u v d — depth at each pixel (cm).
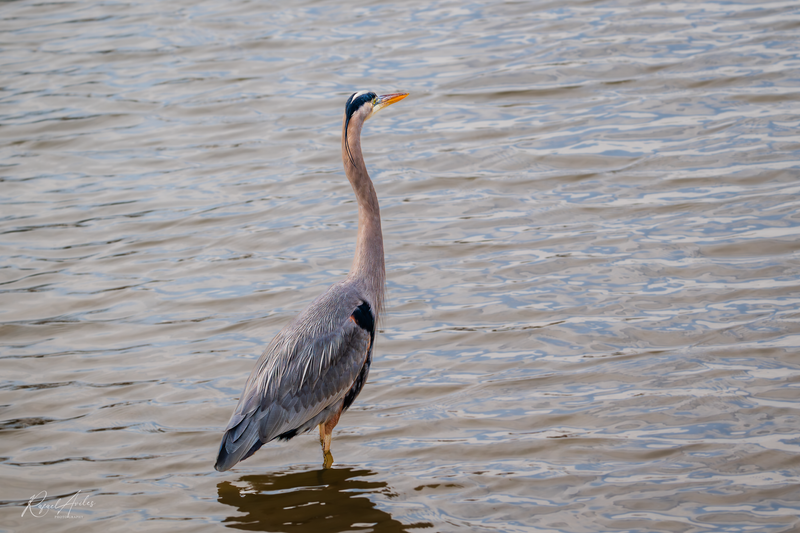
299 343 962
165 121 2116
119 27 2792
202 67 2406
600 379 1083
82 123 2142
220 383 1156
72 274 1498
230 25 2702
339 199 1688
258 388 941
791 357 1073
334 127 1995
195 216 1667
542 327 1215
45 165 1950
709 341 1130
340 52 2400
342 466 972
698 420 981
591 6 2519
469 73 2170
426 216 1585
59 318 1361
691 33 2228
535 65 2159
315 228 1584
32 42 2733
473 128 1905
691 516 834
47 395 1158
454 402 1070
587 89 2011
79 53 2597
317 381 961
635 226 1463
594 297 1275
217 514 902
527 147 1791
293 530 866
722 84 1938
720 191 1531
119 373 1200
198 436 1051
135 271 1495
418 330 1244
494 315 1260
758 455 911
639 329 1179
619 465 924
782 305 1188
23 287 1461
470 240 1487
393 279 1389
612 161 1691
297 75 2284
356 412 1072
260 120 2064
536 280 1341
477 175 1711
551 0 2611
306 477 958
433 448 985
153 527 887
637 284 1294
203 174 1847
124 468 999
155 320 1334
